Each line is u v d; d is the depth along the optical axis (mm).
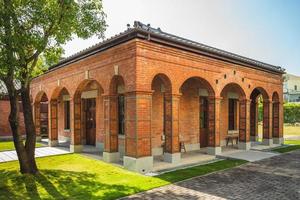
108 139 12070
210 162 12250
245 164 11844
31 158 9758
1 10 7535
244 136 15578
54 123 17750
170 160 11422
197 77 12594
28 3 8117
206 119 16359
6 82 9039
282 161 12578
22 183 8766
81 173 10078
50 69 17578
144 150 10250
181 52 11648
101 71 12344
